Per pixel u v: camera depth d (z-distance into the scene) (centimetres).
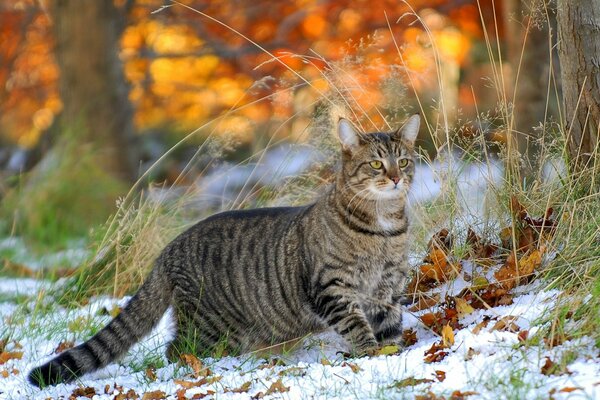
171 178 2050
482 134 1097
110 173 1889
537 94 1338
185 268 995
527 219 1015
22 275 1381
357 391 769
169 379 907
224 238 1001
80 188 1617
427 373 791
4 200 1612
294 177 1277
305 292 953
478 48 2139
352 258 927
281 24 2283
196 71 2469
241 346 1000
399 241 942
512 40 1365
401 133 991
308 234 946
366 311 952
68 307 1185
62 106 2119
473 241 1045
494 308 929
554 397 693
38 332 1098
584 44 994
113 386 898
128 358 1010
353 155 955
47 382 923
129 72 2497
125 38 2492
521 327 857
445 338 855
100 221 1553
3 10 2519
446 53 2141
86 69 2080
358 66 1482
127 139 2092
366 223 929
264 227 991
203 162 1934
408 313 1001
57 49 2136
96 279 1240
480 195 1193
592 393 688
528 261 967
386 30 2208
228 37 2383
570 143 1030
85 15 2070
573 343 788
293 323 975
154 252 1240
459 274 1016
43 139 2233
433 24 2211
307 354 970
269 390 796
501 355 788
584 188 1005
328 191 972
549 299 891
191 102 2439
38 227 1539
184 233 1019
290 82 1566
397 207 947
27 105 2619
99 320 1120
